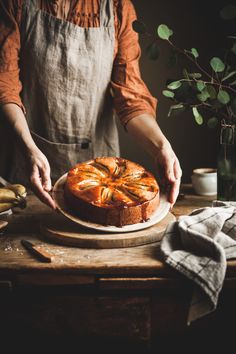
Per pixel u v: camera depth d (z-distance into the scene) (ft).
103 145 7.45
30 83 6.85
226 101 5.72
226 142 5.86
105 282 4.43
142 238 4.91
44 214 5.71
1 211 5.60
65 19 6.68
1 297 4.49
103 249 4.87
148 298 4.38
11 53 6.49
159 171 5.82
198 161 9.36
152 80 9.11
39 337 4.52
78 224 5.05
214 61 5.78
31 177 5.25
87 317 4.43
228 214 4.80
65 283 4.53
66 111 6.98
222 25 8.68
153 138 6.04
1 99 6.23
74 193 5.12
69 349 4.54
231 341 4.56
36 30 6.59
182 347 4.60
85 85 6.90
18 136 5.83
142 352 4.50
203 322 4.52
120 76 6.93
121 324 4.43
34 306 4.45
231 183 5.92
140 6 8.82
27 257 4.70
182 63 8.93
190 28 8.79
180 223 4.65
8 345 4.54
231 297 4.47
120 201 5.04
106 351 4.52
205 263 4.30
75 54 6.72
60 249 4.89
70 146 7.20
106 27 6.77
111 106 7.30
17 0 6.48
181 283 4.39
